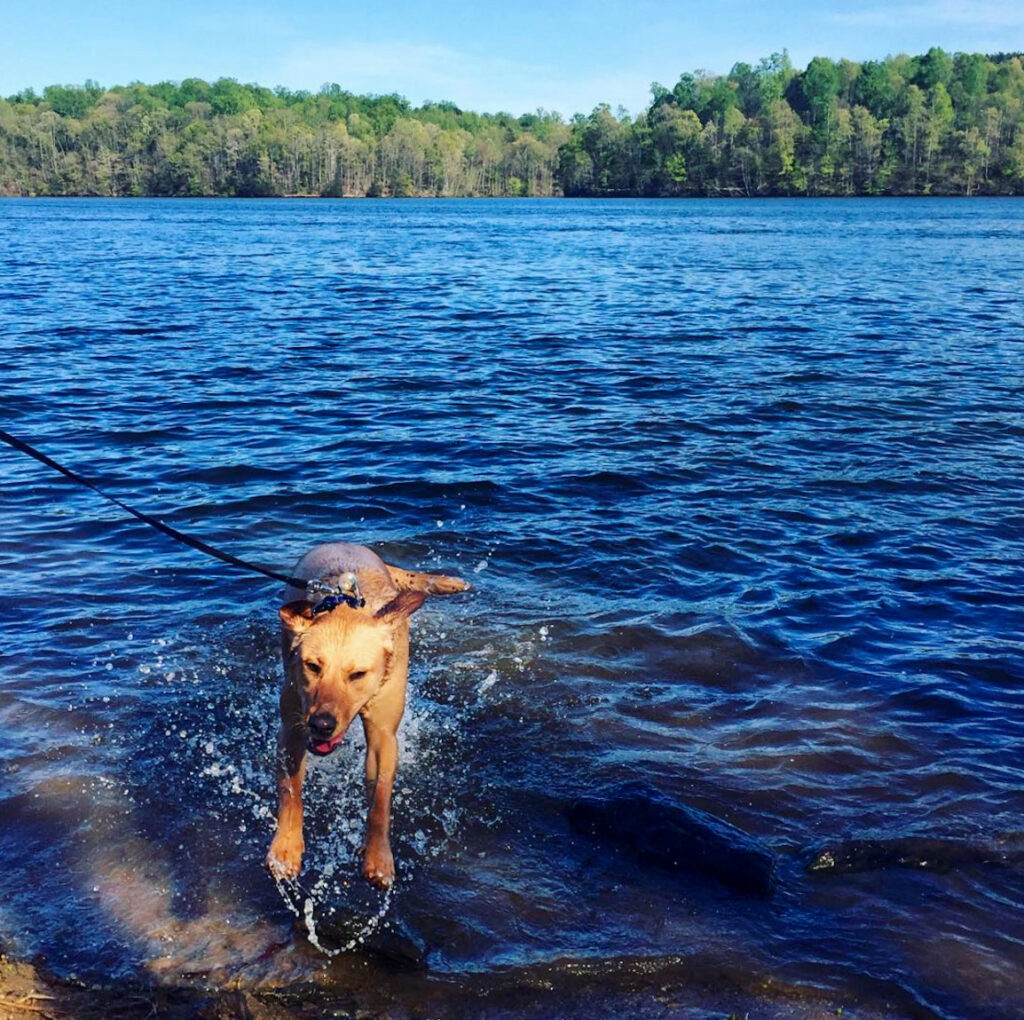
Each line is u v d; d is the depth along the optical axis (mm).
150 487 3854
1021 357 6590
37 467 4070
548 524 3533
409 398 5395
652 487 3941
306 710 1781
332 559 2184
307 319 8297
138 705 2375
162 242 18969
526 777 2154
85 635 2686
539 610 2881
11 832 1941
